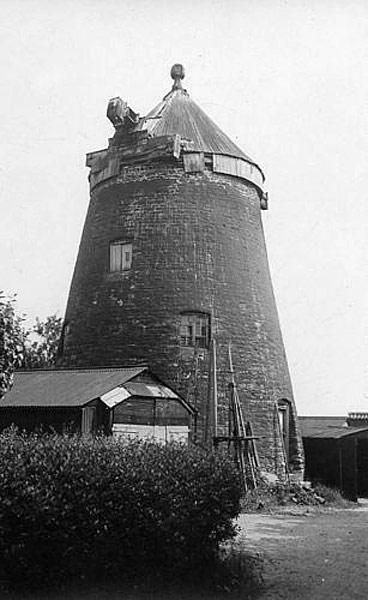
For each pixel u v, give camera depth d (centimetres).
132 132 2505
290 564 1148
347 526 1667
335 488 2409
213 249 2388
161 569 935
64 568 839
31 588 825
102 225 2494
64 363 2414
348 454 2445
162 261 2339
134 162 2491
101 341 2317
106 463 895
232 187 2520
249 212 2561
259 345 2384
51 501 827
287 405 2448
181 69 2858
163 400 2023
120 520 886
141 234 2394
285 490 2150
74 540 841
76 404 1788
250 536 1452
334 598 926
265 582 1009
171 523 928
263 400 2322
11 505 807
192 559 970
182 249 2355
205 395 2211
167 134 2517
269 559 1183
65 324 2511
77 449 904
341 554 1255
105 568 877
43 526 820
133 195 2456
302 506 2089
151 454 972
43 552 825
